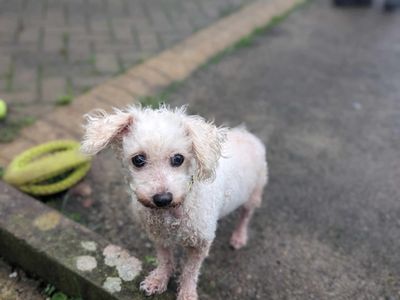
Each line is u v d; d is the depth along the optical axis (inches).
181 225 16.3
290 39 43.8
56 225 19.6
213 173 15.6
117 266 18.1
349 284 20.2
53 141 26.4
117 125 15.4
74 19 43.0
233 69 37.7
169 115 15.8
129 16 44.9
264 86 35.8
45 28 40.6
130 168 15.7
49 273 18.9
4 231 19.4
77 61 36.0
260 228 23.0
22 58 35.6
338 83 37.0
